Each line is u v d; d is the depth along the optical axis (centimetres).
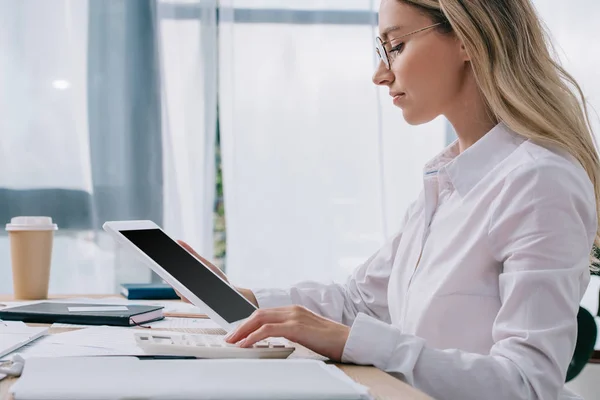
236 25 295
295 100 296
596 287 296
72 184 284
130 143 287
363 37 300
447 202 114
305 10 298
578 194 96
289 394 55
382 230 299
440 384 83
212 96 293
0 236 279
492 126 117
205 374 61
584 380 241
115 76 288
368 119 299
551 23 310
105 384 57
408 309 110
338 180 298
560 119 107
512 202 97
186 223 291
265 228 295
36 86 282
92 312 114
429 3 112
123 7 288
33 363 66
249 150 294
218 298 97
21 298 150
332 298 136
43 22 283
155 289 159
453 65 115
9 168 280
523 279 91
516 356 86
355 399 56
